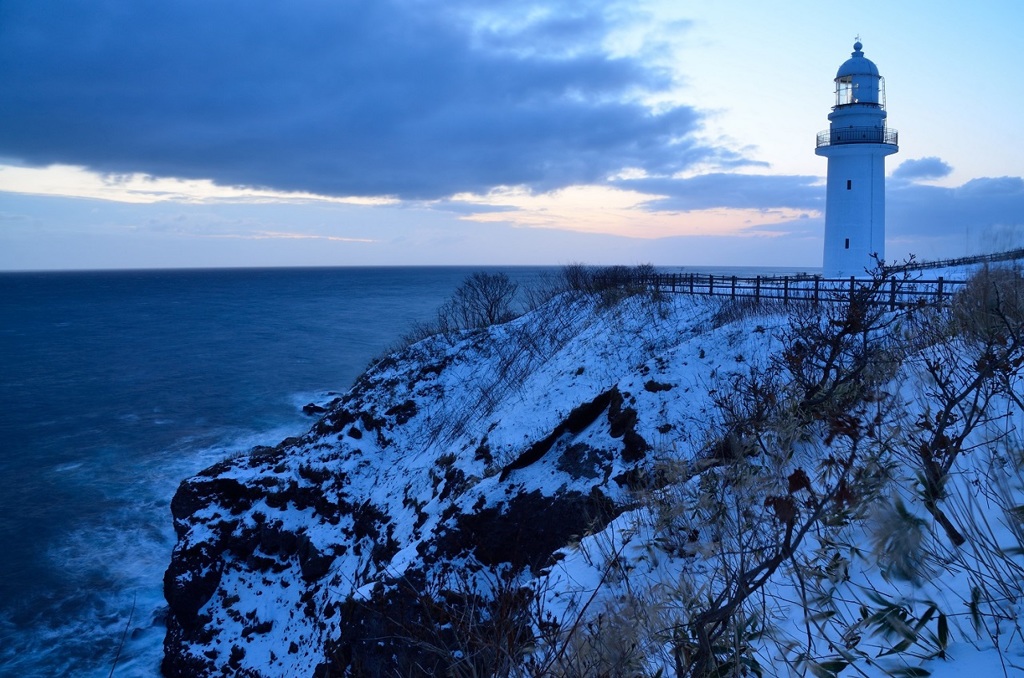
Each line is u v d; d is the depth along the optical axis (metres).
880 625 3.44
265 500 21.12
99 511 29.39
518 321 31.23
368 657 9.18
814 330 12.02
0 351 77.88
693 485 7.28
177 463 35.44
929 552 3.95
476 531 13.21
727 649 3.72
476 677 4.72
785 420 6.98
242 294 193.25
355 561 18.55
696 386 14.18
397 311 119.31
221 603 19.05
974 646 3.15
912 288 16.38
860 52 36.69
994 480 4.27
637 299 26.17
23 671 18.89
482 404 23.36
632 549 6.49
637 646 4.22
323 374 58.88
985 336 6.50
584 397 18.41
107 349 77.88
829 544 4.14
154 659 19.36
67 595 22.67
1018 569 3.42
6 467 35.19
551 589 6.40
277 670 16.75
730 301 22.94
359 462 22.66
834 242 37.91
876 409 6.54
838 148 36.53
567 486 13.48
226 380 56.78
